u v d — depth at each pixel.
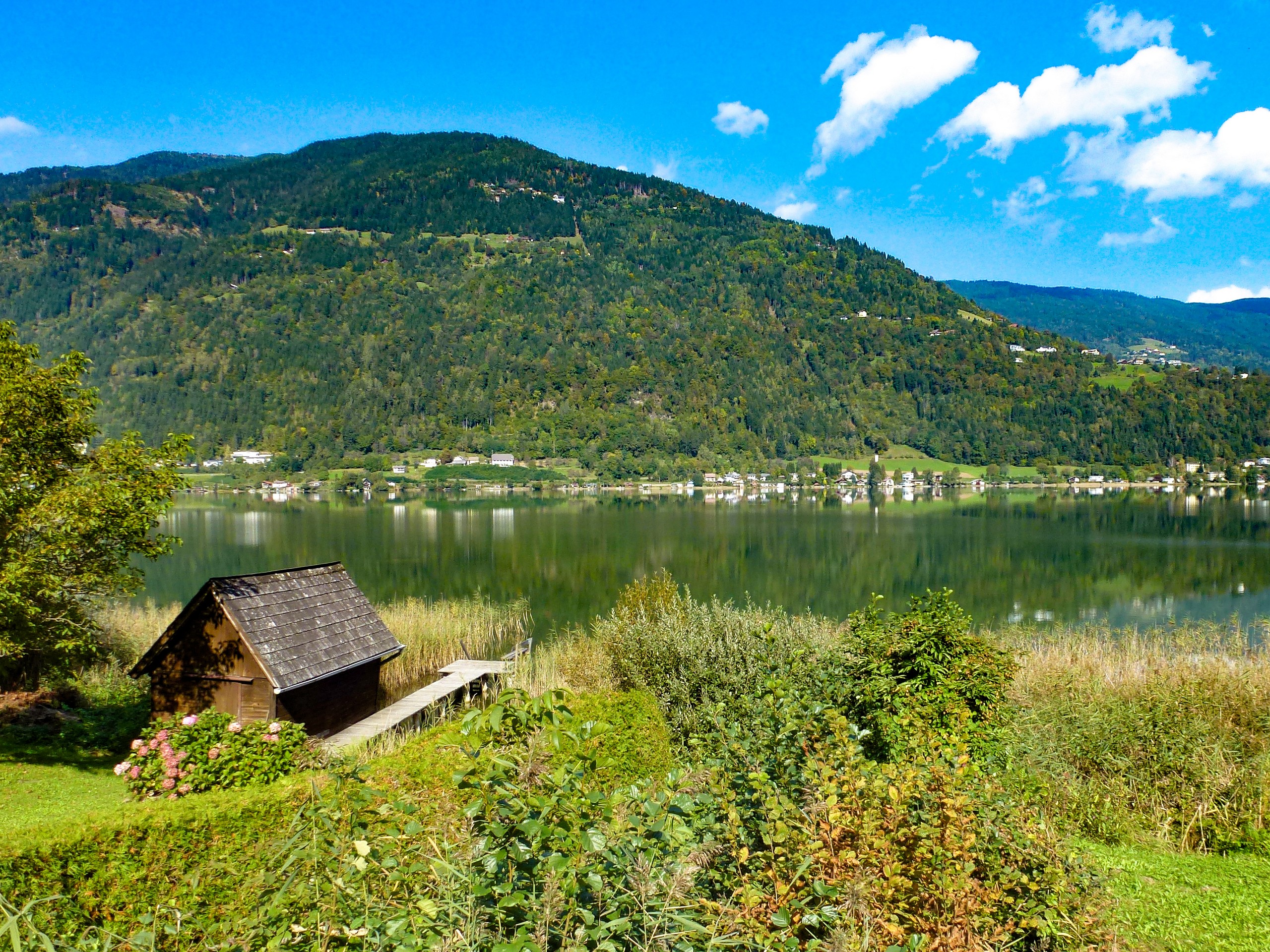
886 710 9.53
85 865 5.88
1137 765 10.41
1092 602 37.94
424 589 43.75
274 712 14.21
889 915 4.46
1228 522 84.81
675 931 3.69
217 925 4.55
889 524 86.75
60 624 13.32
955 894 4.75
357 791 4.34
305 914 4.11
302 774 8.53
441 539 71.50
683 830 4.04
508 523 90.31
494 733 4.07
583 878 3.52
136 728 15.09
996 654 10.17
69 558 12.84
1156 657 17.97
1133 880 7.58
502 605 37.84
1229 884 7.48
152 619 26.22
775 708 6.44
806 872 4.56
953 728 8.95
